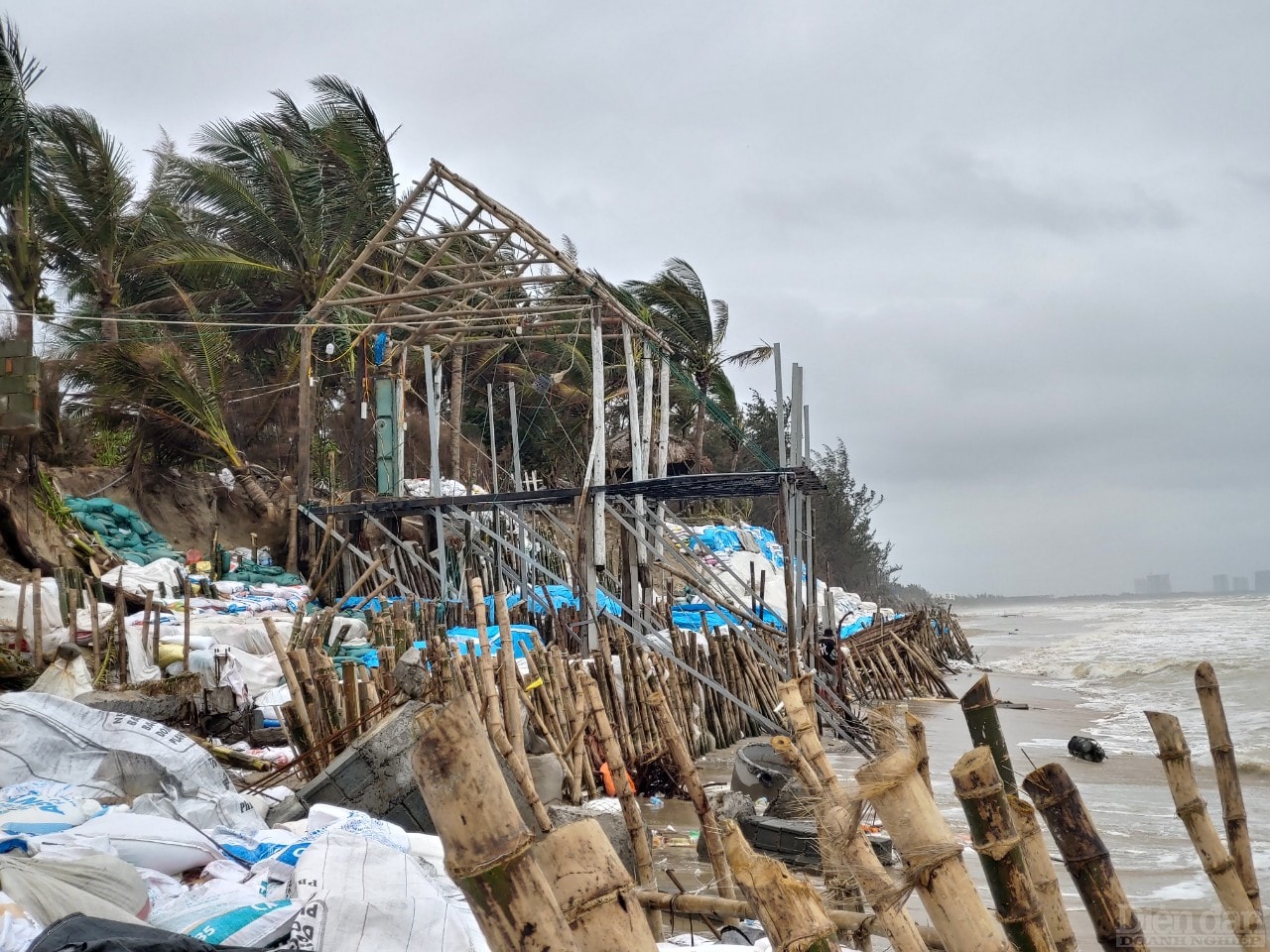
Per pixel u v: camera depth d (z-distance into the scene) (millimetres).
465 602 19094
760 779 10289
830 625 20688
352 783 7805
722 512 39719
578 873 2100
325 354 30453
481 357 33812
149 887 5152
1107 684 27875
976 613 130000
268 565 20969
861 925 4254
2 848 5145
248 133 31172
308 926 4492
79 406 23672
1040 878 2904
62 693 9992
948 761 14945
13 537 15367
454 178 18797
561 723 10211
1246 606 99312
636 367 34188
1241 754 15195
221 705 11047
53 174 24734
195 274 28625
